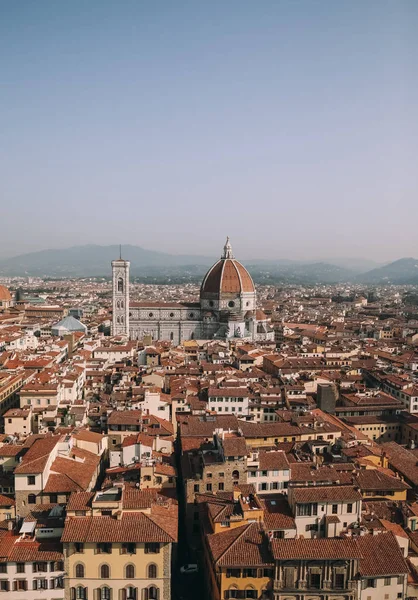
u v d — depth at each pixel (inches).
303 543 3850.9
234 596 3818.9
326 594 3767.2
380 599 3818.9
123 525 3917.3
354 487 4350.4
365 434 7554.1
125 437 5979.3
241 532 4067.4
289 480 4746.6
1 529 4197.8
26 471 4586.6
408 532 4325.8
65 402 7317.9
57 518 4180.6
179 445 6254.9
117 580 3850.9
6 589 3831.2
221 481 4940.9
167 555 3846.0
